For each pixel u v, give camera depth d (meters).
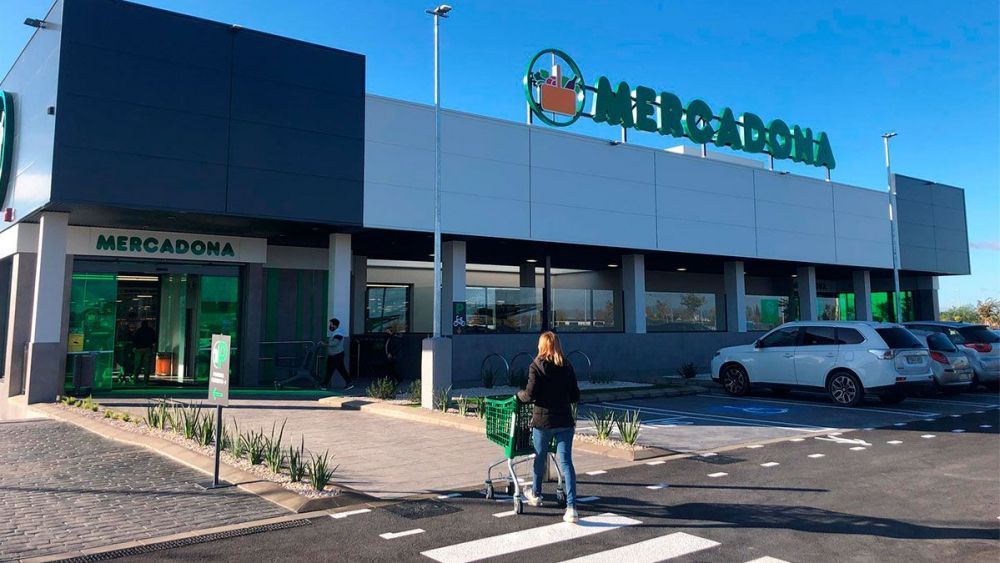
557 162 19.14
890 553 5.30
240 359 17.42
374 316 25.78
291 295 19.56
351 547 5.44
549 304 20.25
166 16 13.91
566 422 6.34
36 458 8.73
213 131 14.23
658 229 21.16
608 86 20.16
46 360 13.84
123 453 9.05
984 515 6.34
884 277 33.44
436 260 13.53
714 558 5.18
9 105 16.14
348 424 11.63
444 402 12.44
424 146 16.94
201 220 14.94
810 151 25.52
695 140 21.84
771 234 24.14
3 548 5.34
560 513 6.44
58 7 13.05
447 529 5.93
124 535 5.70
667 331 22.91
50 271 13.88
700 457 9.11
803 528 5.96
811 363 14.84
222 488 7.27
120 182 13.17
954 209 31.92
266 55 14.98
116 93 13.26
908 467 8.48
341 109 15.84
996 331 18.28
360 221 15.86
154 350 17.77
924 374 14.02
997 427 11.59
